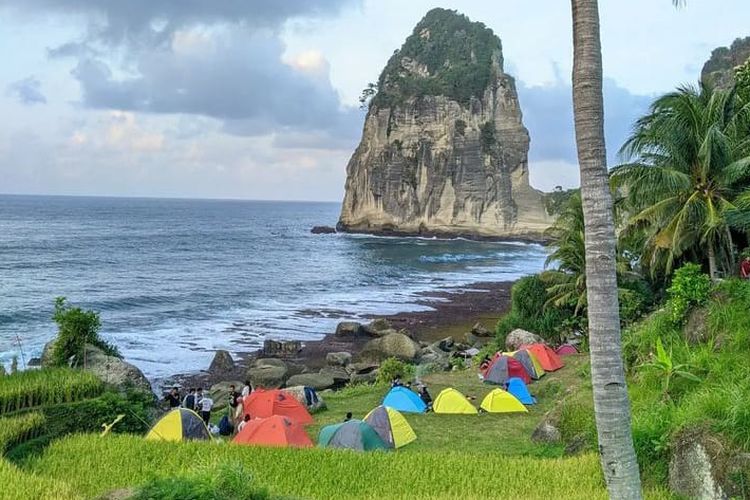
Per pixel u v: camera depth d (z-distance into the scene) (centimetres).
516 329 3425
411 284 7600
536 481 1241
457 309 5931
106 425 1591
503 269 9219
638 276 3112
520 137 15638
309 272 8369
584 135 713
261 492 988
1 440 1348
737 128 2517
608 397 702
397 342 3838
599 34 720
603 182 710
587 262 718
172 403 2289
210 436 1761
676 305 1691
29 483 1111
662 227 2481
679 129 2336
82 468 1295
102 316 4966
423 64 17625
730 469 1033
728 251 2575
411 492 1221
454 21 17862
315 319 5247
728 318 1541
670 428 1190
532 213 15012
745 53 7731
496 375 2673
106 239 12044
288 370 3544
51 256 8838
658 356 1478
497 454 1477
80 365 2106
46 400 1622
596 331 708
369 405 2456
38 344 3938
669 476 1138
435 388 2661
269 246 12056
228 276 7662
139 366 3584
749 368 1313
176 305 5619
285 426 1662
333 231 16088
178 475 1021
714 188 2323
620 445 698
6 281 6406
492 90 15700
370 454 1412
